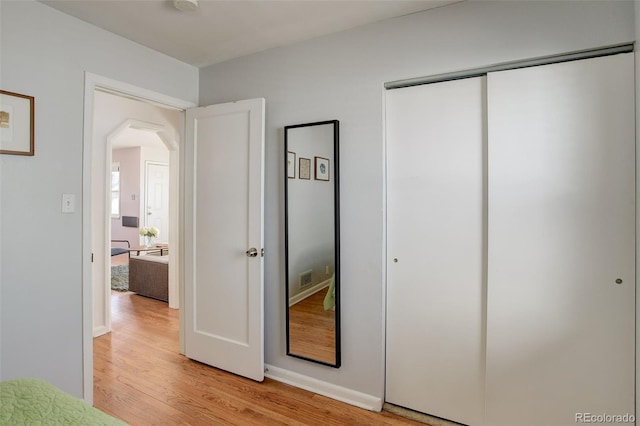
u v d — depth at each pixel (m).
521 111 1.69
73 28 1.99
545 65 1.65
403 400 2.07
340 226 2.15
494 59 1.74
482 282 1.85
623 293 1.53
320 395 2.23
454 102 1.90
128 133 5.80
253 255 2.36
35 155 1.84
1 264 1.73
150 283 4.35
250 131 2.37
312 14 1.96
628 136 1.50
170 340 3.07
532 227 1.68
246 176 2.40
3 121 1.71
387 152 2.07
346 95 2.13
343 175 2.14
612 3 1.51
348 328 2.15
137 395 2.19
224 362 2.52
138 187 7.38
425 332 2.00
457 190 1.90
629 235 1.51
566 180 1.61
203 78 2.75
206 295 2.61
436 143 1.94
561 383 1.66
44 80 1.87
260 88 2.46
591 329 1.60
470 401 1.90
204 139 2.60
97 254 3.18
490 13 1.75
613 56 1.53
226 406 2.09
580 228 1.60
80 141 2.03
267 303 2.46
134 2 1.85
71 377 2.00
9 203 1.75
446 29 1.85
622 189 1.52
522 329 1.72
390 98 2.06
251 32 2.17
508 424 1.77
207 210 2.59
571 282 1.62
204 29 2.14
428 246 1.98
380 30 2.03
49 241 1.90
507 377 1.76
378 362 2.06
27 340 1.83
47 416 0.96
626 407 1.55
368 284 2.08
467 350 1.90
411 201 2.01
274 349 2.44
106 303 3.23
